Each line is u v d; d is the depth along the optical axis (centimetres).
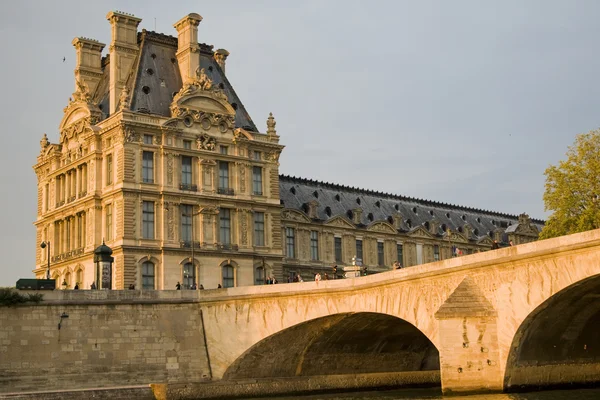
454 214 17038
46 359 8106
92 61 12644
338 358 8988
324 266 13862
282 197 13700
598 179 10012
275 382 8662
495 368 6694
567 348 7256
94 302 8419
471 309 6762
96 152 11238
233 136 11788
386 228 15100
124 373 8406
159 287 10775
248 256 11606
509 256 6631
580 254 6184
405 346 9281
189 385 8144
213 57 12812
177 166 11194
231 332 8694
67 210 11819
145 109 11319
